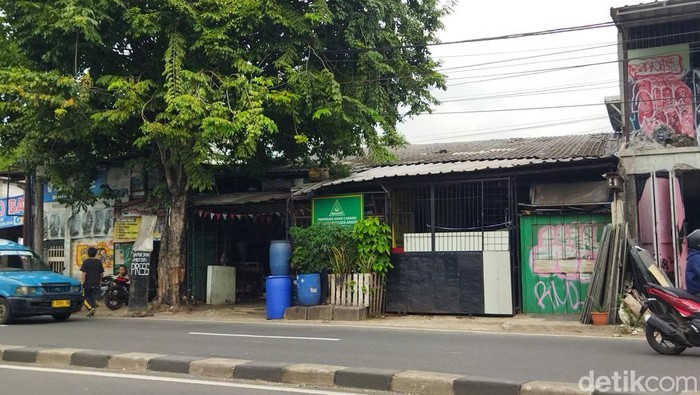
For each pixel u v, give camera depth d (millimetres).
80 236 20703
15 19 14320
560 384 6203
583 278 13391
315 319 14039
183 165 15227
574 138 19016
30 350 8758
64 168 16750
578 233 13508
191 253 18500
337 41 15422
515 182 14070
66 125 14250
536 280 13781
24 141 15547
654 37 14172
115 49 15055
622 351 8734
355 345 9469
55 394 6578
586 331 11312
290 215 16406
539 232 13844
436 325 12617
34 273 13773
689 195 15250
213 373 7551
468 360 8008
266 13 14078
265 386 6922
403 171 15234
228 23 13914
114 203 19844
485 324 12688
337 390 6750
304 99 14477
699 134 13734
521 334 10969
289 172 18375
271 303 14477
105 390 6738
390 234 14680
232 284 18547
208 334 11078
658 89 14148
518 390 6172
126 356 8133
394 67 16141
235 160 15727
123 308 17109
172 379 7312
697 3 12789
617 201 12922
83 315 15531
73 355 8430
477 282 13898
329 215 15742
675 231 13359
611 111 16453
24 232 20750
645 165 13906
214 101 13766
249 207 17672
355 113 14992
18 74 13320
